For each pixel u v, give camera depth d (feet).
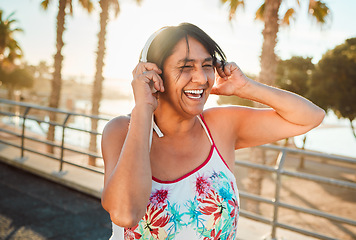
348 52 65.00
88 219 12.31
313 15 34.35
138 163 2.99
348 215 34.65
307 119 3.87
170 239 3.30
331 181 9.66
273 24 31.37
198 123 3.83
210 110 4.09
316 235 10.05
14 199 13.92
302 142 65.92
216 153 3.70
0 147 21.59
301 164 64.49
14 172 17.70
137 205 2.97
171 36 3.23
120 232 3.46
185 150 3.59
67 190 15.25
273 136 4.09
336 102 66.39
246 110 4.15
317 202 39.37
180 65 3.21
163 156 3.52
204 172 3.52
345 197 41.81
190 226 3.30
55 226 11.62
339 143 138.41
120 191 2.93
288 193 42.98
